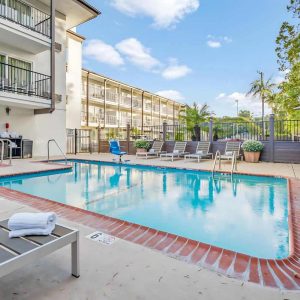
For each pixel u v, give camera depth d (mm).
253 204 4559
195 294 1642
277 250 2779
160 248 2332
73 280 1780
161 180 6914
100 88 22125
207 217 3875
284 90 9172
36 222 1736
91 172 8258
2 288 1685
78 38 17281
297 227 2977
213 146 11562
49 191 5609
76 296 1607
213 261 2096
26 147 11016
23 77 11180
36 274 1850
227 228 3430
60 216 3271
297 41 7680
